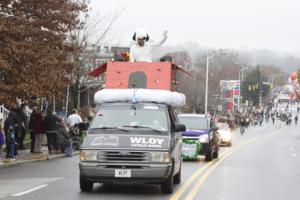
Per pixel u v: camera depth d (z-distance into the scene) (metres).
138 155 19.75
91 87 63.94
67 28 35.16
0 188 21.88
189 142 37.16
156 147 19.88
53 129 38.72
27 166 31.42
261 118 177.12
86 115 55.19
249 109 194.50
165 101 21.86
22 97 33.00
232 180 26.25
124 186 22.77
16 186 22.55
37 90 32.38
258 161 39.75
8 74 31.81
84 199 19.06
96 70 26.62
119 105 21.61
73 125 43.75
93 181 20.14
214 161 38.19
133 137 20.08
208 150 37.72
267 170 32.44
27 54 31.20
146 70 24.62
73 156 39.69
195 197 20.14
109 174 19.69
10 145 32.78
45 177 26.02
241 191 22.34
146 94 21.83
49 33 33.66
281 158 44.09
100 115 21.23
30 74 32.28
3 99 31.38
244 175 28.81
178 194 20.67
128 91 22.00
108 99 21.88
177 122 23.27
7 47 30.30
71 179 25.19
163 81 24.44
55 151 39.41
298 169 33.97
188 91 126.31
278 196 21.20
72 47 36.00
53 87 33.91
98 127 20.70
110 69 24.80
